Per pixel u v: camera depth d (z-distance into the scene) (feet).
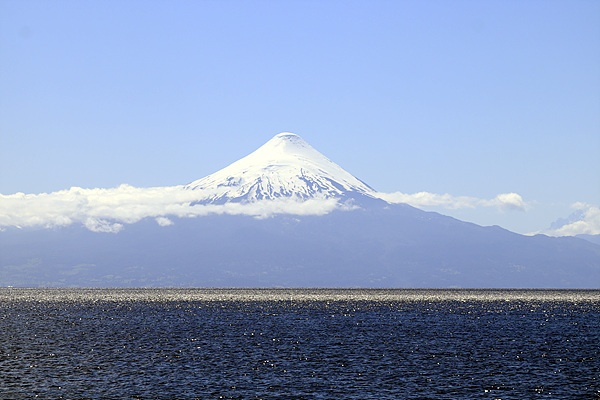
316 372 428.15
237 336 610.65
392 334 630.74
